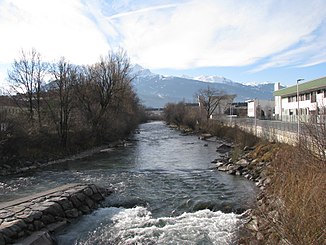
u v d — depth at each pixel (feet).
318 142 44.01
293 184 33.86
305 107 181.57
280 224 29.81
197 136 223.30
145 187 68.69
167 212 52.11
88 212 52.29
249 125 159.02
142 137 219.61
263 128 124.57
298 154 45.06
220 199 57.31
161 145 165.48
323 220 25.80
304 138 49.49
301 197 28.55
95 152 138.51
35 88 148.46
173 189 66.54
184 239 40.65
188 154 127.44
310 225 25.86
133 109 244.83
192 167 95.55
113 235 42.57
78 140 143.13
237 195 60.08
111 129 177.47
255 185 67.15
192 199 57.93
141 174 85.05
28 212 43.75
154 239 40.91
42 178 82.53
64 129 132.98
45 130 127.34
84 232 43.96
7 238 36.76
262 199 44.62
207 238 40.65
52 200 49.47
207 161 107.45
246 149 109.09
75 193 53.93
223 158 107.45
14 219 40.96
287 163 45.80
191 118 285.23
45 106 144.87
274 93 242.17
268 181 59.26
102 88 166.61
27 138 110.93
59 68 177.88
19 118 113.70
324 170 35.35
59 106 138.10
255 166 81.66
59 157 119.44
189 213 50.67
